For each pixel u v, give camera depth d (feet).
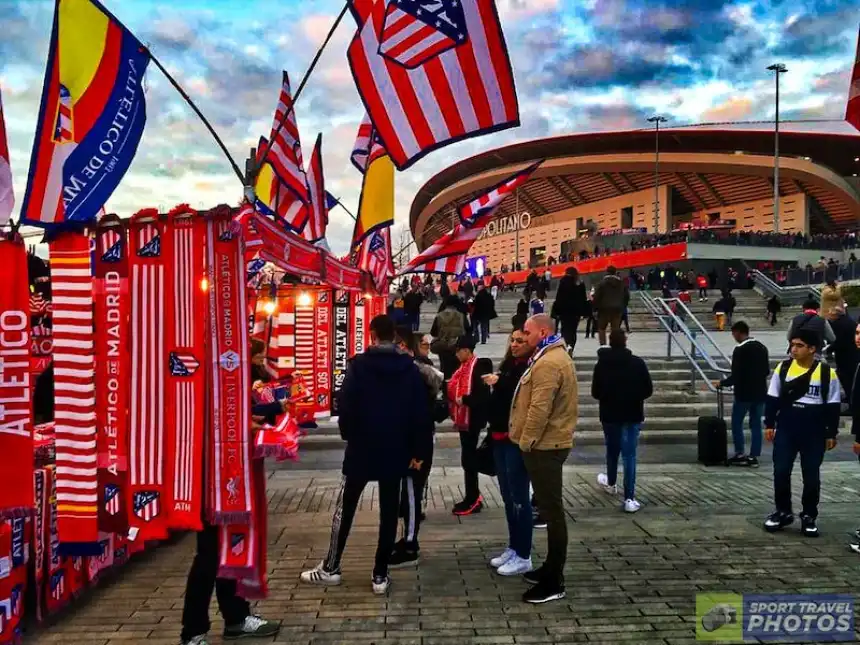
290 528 18.75
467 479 20.10
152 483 11.53
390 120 14.69
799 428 17.54
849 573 14.84
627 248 164.86
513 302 94.99
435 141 14.79
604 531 18.02
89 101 12.32
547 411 13.30
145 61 13.10
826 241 151.84
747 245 145.59
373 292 31.78
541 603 13.30
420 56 14.70
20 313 10.98
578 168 287.89
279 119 24.68
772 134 249.96
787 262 146.41
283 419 12.37
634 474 20.26
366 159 25.16
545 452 13.48
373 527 18.81
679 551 16.35
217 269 11.44
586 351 47.16
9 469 10.87
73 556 12.48
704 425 26.84
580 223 314.35
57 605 13.07
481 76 14.67
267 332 27.32
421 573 15.14
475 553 16.52
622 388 20.35
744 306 91.91
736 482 23.73
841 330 30.89
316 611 13.08
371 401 13.97
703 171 262.88
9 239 10.95
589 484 23.56
